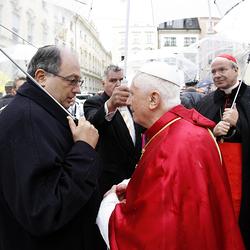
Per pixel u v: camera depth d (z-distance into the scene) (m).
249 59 2.77
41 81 1.60
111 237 1.46
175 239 1.31
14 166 1.41
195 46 9.70
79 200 1.45
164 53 9.66
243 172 2.58
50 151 1.44
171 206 1.33
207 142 1.46
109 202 1.69
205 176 1.38
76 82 1.63
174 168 1.37
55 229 1.42
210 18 3.30
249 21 2.70
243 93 2.81
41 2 2.08
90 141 1.58
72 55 1.62
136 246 1.37
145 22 3.41
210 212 1.36
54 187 1.44
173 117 1.52
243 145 2.59
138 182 1.46
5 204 1.50
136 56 9.26
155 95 1.55
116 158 2.78
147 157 1.47
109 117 2.47
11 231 1.50
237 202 2.59
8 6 1.76
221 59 2.81
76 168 1.47
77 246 1.58
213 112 2.90
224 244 1.41
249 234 2.57
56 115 1.57
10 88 4.19
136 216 1.40
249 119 2.64
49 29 2.19
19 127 1.45
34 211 1.37
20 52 2.67
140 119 1.61
